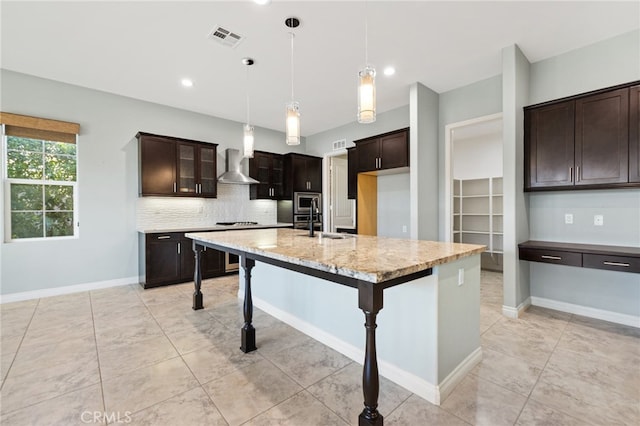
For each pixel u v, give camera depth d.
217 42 2.88
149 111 4.45
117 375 1.95
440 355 1.70
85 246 3.94
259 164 5.60
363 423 1.39
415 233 3.76
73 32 2.70
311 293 2.54
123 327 2.73
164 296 3.69
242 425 1.50
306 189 5.89
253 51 3.05
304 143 6.53
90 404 1.66
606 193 2.88
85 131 3.92
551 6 2.38
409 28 2.68
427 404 1.65
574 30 2.71
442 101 4.12
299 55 3.13
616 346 2.31
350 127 5.57
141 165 4.14
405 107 4.67
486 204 5.57
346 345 2.21
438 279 1.67
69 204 3.92
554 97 3.15
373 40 2.86
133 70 3.46
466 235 5.79
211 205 5.15
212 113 5.00
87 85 3.87
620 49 2.77
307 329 2.58
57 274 3.74
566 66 3.07
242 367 2.05
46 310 3.17
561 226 3.13
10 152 3.52
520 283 3.08
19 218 3.59
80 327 2.73
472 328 2.04
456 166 5.99
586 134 2.79
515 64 2.96
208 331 2.65
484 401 1.67
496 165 5.46
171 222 4.69
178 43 2.89
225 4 2.34
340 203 6.36
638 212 2.72
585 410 1.58
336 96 4.27
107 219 4.10
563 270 3.14
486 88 3.71
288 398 1.71
